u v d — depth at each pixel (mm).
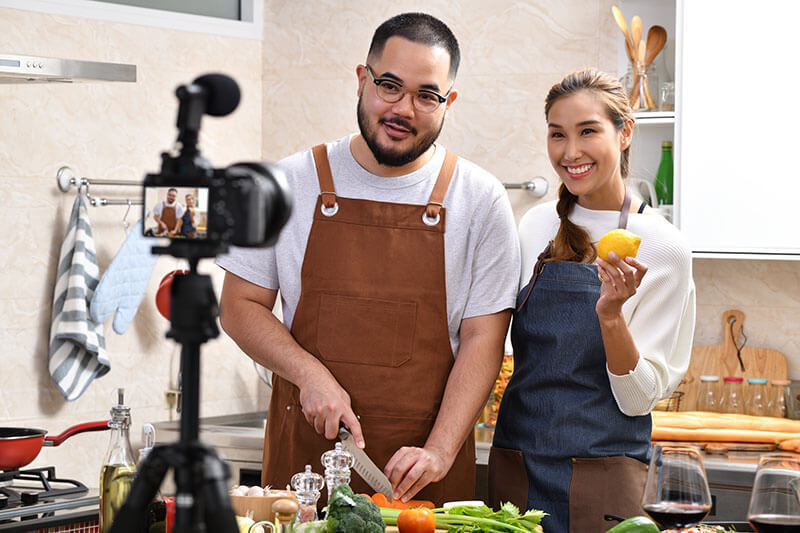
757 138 3084
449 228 2123
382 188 2129
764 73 3068
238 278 2164
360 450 1887
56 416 3334
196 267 817
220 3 3834
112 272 3312
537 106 3625
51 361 3258
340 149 2170
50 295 3318
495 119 3672
